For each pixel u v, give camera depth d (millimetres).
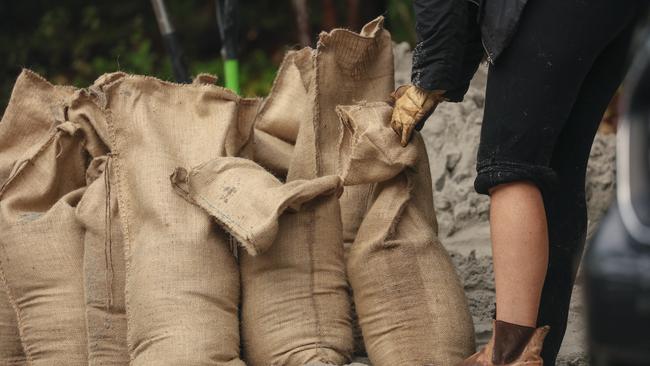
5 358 7633
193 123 7352
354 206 7359
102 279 7113
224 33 10086
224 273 6801
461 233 10172
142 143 7156
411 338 6641
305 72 7781
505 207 6004
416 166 6949
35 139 8273
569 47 5883
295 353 6652
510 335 5992
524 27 5926
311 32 22453
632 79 5328
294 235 6828
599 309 5125
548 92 5938
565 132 6406
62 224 7430
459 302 6797
